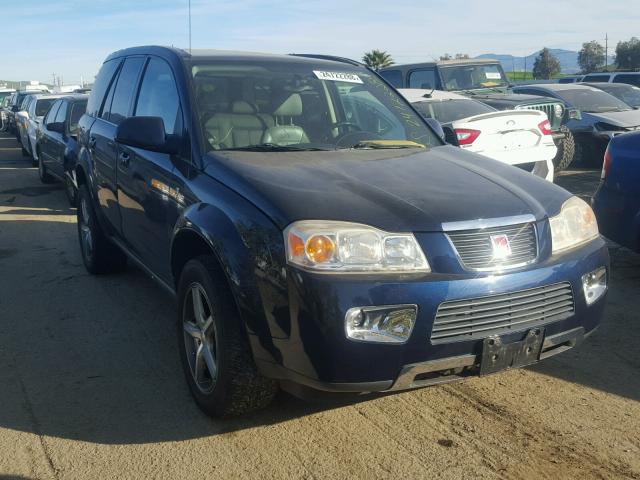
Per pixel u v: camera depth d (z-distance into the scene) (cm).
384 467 318
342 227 302
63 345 473
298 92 454
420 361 301
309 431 351
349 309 290
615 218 559
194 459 327
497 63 1472
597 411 368
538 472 312
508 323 316
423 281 299
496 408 373
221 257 328
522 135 827
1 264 689
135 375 423
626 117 1286
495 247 315
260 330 313
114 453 333
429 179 358
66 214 972
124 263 638
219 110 418
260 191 330
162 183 418
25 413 374
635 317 502
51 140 1133
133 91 521
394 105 493
